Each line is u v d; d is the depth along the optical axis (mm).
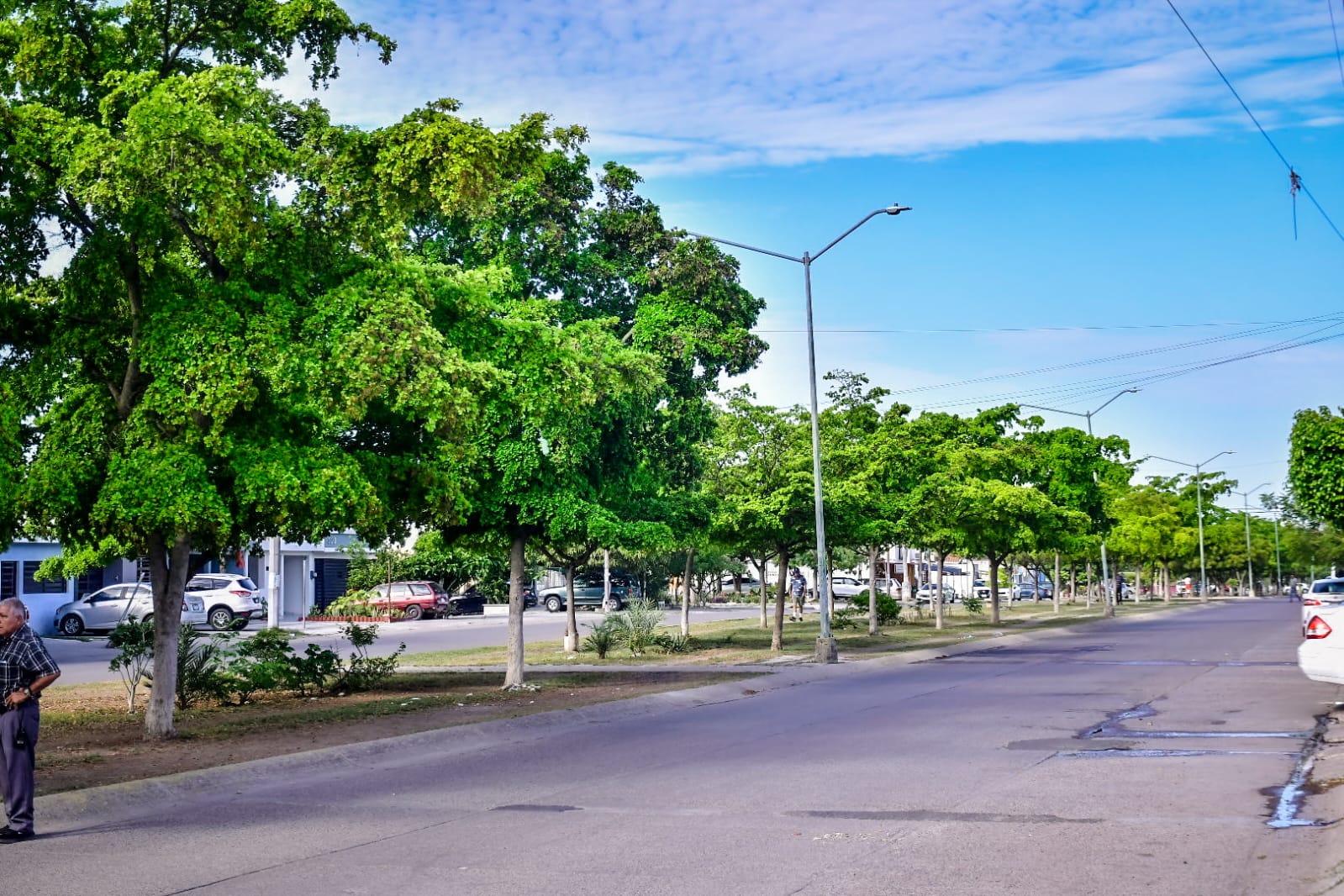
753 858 7898
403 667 26844
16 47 13898
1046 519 44531
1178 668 23234
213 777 11883
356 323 13680
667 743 14031
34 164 13375
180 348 13023
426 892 7227
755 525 30297
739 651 31141
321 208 14797
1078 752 12477
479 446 19438
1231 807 9461
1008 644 34031
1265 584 138000
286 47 15273
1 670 9133
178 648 18781
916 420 43844
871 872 7465
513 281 20531
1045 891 6953
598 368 18797
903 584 76062
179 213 13734
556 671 25531
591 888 7223
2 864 8227
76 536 14125
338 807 10414
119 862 8250
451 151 13852
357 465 14039
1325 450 18828
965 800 9867
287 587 60000
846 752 12781
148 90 13055
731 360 28094
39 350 14148
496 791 11016
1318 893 6859
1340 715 15234
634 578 67375
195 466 13062
